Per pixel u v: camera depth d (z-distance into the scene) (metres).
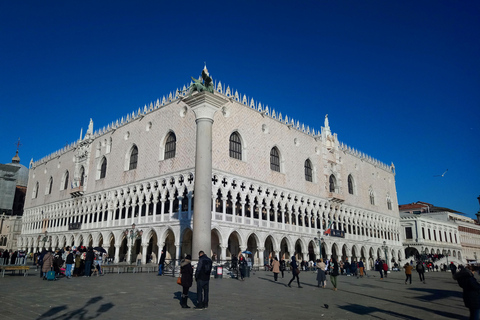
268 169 59.47
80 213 71.19
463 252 114.12
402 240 99.75
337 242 71.06
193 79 34.31
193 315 14.16
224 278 34.81
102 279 28.33
